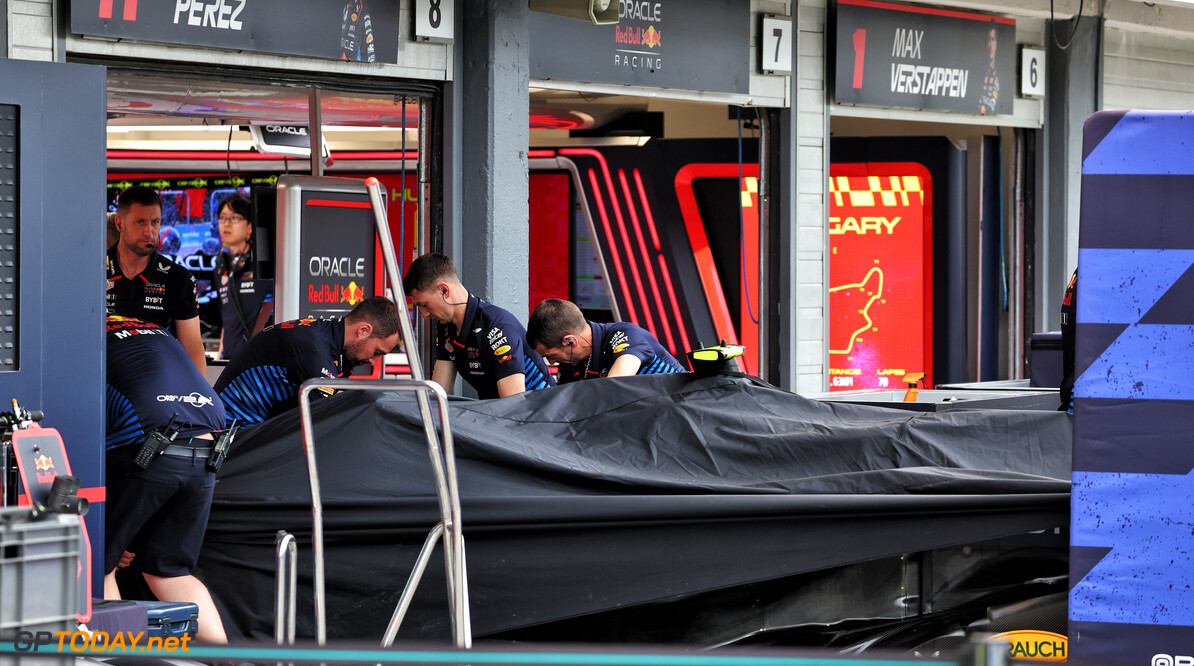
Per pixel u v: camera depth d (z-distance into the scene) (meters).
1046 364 14.87
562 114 21.72
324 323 10.48
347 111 19.61
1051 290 21.72
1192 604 7.38
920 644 9.04
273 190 16.53
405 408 9.38
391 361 18.83
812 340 18.77
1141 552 7.45
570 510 8.59
